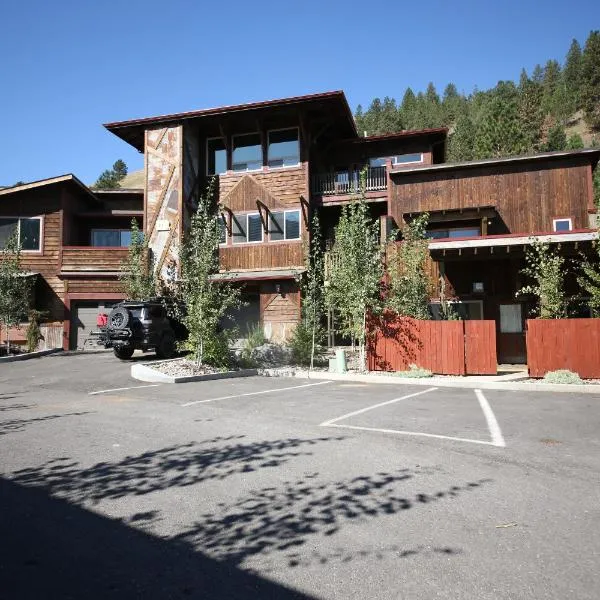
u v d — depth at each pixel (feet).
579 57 488.02
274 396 35.45
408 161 89.56
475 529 12.83
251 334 67.77
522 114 342.44
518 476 17.01
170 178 79.92
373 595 9.82
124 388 39.47
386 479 16.66
